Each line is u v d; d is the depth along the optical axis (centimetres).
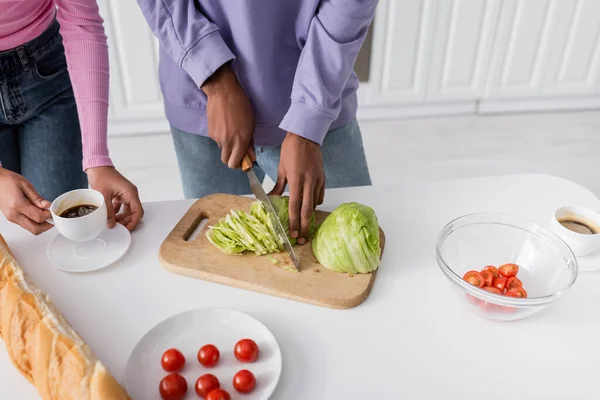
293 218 94
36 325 72
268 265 90
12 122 123
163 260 90
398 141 268
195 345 77
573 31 256
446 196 109
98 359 69
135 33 229
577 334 79
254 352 74
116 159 252
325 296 83
